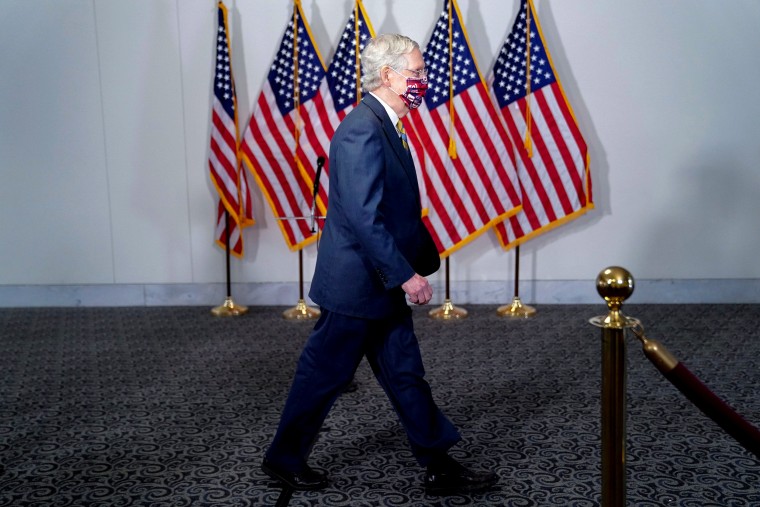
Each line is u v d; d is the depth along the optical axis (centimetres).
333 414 371
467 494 282
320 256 272
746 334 509
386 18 593
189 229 623
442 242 571
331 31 596
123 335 536
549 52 592
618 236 609
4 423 363
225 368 453
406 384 271
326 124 565
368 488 289
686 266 609
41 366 461
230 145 577
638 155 599
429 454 276
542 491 284
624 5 583
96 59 604
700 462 308
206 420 366
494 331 532
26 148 616
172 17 598
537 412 370
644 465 305
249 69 602
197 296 632
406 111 274
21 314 607
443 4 583
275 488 290
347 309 262
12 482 296
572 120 561
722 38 582
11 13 599
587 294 617
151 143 614
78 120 612
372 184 249
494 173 561
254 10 595
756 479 291
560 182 568
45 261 630
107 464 313
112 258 629
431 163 563
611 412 202
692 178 599
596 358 461
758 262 605
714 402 192
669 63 588
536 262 615
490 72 593
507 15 589
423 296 250
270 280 627
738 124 591
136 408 383
